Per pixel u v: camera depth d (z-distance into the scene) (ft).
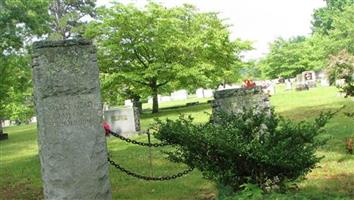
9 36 95.66
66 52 25.91
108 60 121.60
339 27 167.43
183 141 25.81
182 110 125.49
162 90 136.98
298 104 93.25
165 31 119.03
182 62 124.26
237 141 24.41
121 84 126.11
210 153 25.59
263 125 27.12
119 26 116.98
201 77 120.78
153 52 119.96
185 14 135.64
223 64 136.05
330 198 22.06
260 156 24.12
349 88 40.19
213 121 29.37
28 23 97.50
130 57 121.29
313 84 154.71
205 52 125.59
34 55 25.61
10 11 93.86
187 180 36.63
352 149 40.09
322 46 172.04
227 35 127.54
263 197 22.13
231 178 25.40
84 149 26.13
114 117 76.02
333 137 46.37
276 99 115.24
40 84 25.57
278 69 213.87
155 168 42.96
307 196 22.08
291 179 25.43
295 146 25.05
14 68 103.71
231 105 30.27
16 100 139.44
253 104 30.76
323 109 77.77
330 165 35.35
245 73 250.78
